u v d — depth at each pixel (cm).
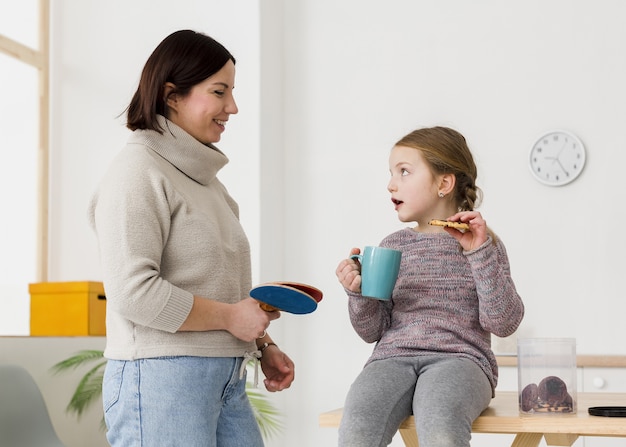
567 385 145
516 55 399
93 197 169
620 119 381
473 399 145
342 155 425
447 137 181
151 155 166
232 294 172
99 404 345
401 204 181
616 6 386
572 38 391
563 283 383
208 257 167
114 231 156
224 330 166
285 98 438
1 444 269
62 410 334
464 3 410
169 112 174
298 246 428
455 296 168
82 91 453
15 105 436
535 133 393
